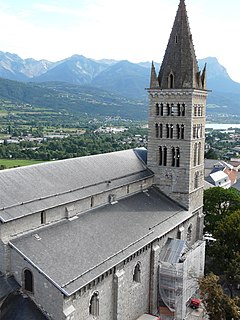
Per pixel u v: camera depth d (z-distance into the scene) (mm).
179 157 99688
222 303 66188
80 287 56438
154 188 103000
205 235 124250
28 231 63469
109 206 83375
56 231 66750
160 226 84500
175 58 97062
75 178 79188
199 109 101688
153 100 100625
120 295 68000
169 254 83500
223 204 125125
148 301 80562
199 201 108062
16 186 66250
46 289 56156
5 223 59250
